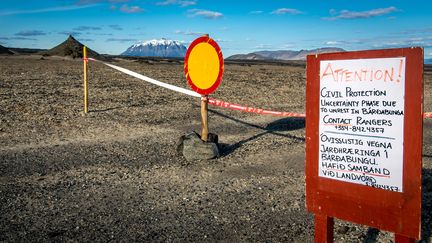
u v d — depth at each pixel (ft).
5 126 31.12
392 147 10.14
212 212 15.92
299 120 39.11
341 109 11.00
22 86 57.00
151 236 13.70
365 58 10.44
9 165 21.49
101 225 14.49
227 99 53.21
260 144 28.19
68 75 80.18
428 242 13.30
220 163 23.21
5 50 269.64
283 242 13.43
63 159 22.98
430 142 30.32
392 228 10.29
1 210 15.57
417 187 9.77
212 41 23.43
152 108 43.01
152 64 171.83
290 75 112.27
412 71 9.66
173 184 19.30
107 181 19.44
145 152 25.14
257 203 16.98
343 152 11.05
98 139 28.30
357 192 10.86
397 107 9.98
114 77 78.84
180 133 31.27
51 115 36.24
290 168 22.48
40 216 15.14
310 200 11.88
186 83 71.46
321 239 11.79
